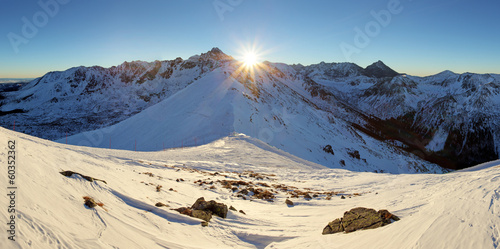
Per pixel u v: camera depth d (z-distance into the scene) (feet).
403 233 21.49
